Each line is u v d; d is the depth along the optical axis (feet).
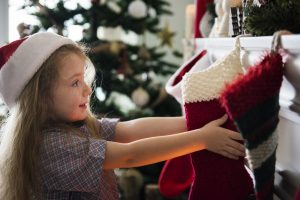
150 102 7.42
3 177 2.98
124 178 7.33
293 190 2.20
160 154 2.58
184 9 10.04
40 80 2.86
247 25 2.41
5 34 8.84
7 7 8.75
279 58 1.84
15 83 2.91
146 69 7.50
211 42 3.64
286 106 2.17
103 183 3.14
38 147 2.79
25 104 2.89
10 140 2.94
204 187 2.48
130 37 8.99
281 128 2.40
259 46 2.22
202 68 3.93
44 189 2.84
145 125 3.17
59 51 2.87
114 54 7.23
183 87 2.58
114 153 2.66
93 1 7.11
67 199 2.87
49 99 2.87
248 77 1.82
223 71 2.48
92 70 3.34
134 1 7.07
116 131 3.22
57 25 7.00
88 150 2.68
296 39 1.73
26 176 2.82
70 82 2.82
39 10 6.96
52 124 2.91
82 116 2.93
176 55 8.02
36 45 2.87
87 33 7.14
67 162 2.68
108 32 7.28
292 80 1.99
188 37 6.80
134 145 2.64
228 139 2.39
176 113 7.41
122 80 7.39
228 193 2.45
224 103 1.86
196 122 2.54
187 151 2.51
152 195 7.02
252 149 1.83
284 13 2.15
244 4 2.87
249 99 1.78
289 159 2.28
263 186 1.89
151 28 7.50
